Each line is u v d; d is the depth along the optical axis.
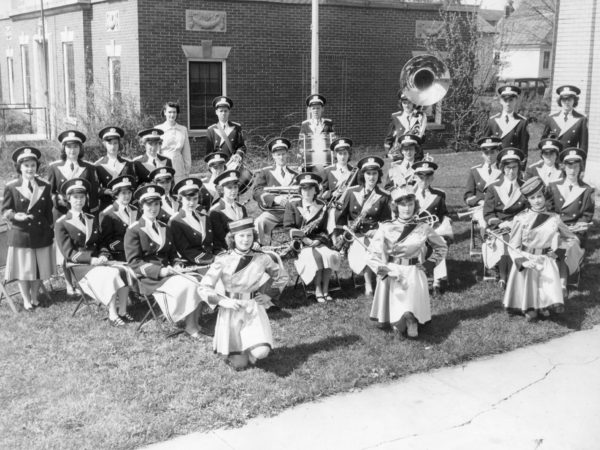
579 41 15.67
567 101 11.59
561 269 9.11
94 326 8.16
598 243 11.47
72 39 21.98
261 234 10.39
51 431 5.80
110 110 17.62
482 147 10.20
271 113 20.25
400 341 7.79
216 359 7.27
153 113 18.53
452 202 14.29
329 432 5.95
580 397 6.65
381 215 9.38
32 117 25.61
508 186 9.49
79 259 8.33
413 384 6.88
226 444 5.71
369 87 21.70
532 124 28.66
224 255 6.99
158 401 6.32
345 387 6.72
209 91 19.34
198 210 9.02
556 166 10.77
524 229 8.25
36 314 8.57
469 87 22.95
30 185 8.72
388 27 21.59
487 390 6.79
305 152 11.42
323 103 11.45
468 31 23.03
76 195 8.35
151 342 7.69
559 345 7.89
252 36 19.55
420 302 7.75
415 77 11.62
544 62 50.06
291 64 20.30
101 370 6.96
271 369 7.04
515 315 8.62
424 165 9.67
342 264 10.46
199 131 19.08
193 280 7.44
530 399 6.60
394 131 11.96
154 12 18.16
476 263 10.52
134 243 8.15
